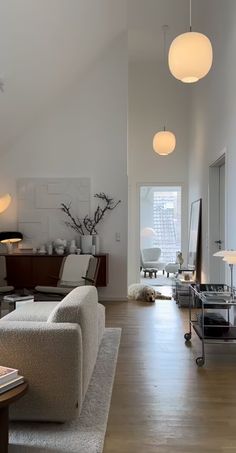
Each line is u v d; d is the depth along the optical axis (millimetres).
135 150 8031
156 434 2162
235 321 4102
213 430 2209
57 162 6430
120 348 3725
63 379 2182
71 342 2178
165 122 8008
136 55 7707
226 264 4676
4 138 6160
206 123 6031
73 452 1965
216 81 5262
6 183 6445
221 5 4906
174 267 9023
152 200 9820
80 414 2344
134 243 8031
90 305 2658
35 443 2045
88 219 6375
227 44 4594
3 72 4668
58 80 5855
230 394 2697
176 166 7992
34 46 4617
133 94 8047
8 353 2199
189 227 7742
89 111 6418
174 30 6668
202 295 3539
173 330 4395
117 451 1996
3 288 4871
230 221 4422
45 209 6410
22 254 6031
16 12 3889
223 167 5566
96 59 6340
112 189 6398
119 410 2451
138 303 6070
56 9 4293
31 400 2197
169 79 8008
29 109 5922
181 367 3232
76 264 5457
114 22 5707
